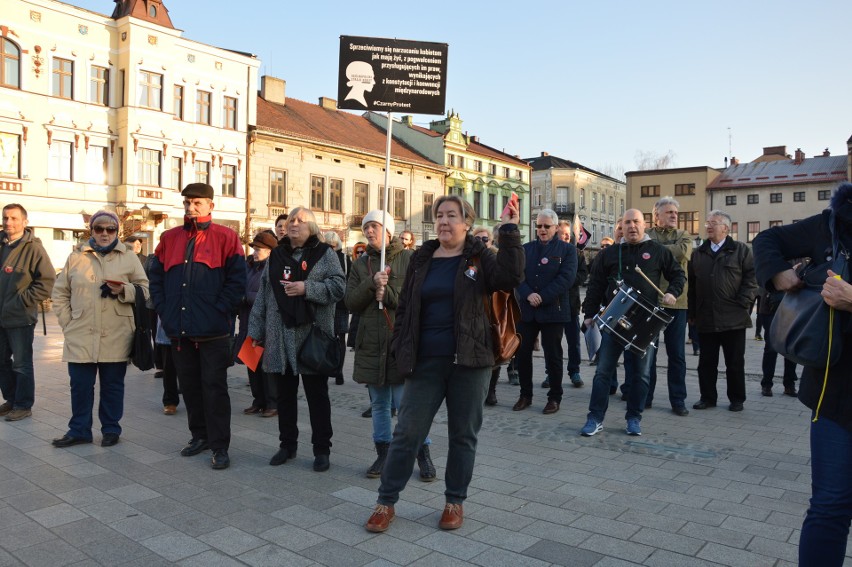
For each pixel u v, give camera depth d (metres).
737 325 7.32
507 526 4.03
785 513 4.24
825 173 53.81
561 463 5.38
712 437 6.26
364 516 4.20
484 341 3.96
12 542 3.76
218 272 5.45
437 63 5.79
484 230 8.66
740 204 56.56
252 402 7.85
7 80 27.39
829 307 2.73
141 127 30.66
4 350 6.97
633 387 6.34
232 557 3.59
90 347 5.79
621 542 3.78
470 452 4.04
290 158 37.28
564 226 9.48
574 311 9.11
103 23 30.00
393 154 43.50
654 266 6.54
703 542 3.77
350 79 5.71
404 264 5.29
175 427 6.65
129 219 25.72
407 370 3.96
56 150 28.80
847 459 2.72
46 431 6.35
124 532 3.92
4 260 6.75
